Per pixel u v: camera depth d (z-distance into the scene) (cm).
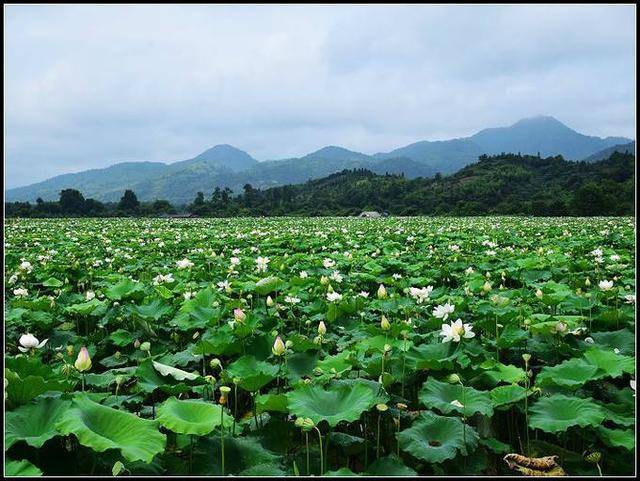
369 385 466
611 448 436
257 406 436
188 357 609
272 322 718
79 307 752
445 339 561
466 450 395
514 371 506
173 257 1642
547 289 895
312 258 1376
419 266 1242
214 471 373
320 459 406
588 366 492
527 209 6575
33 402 411
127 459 350
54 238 2178
